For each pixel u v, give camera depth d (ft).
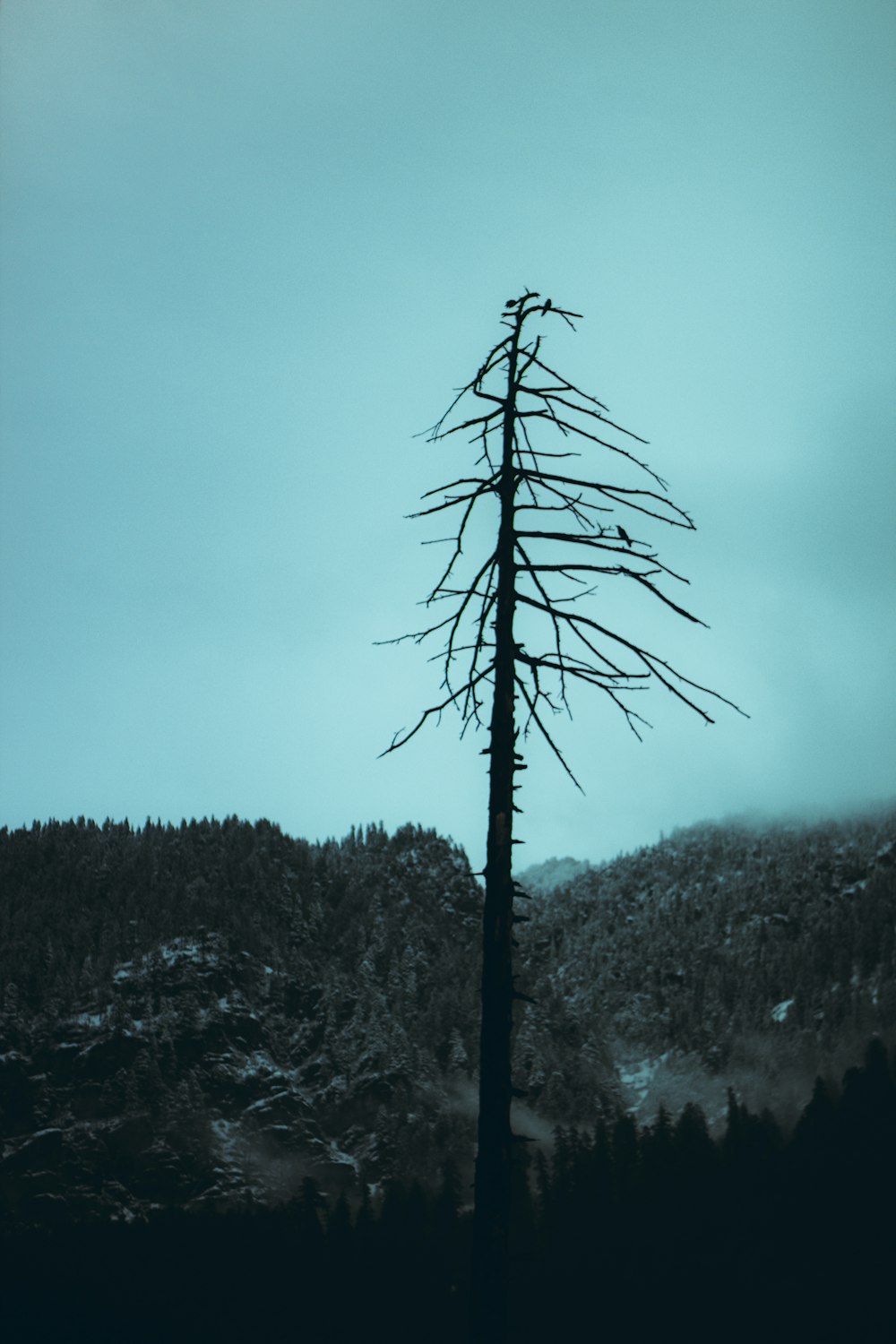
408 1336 328.08
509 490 30.73
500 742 30.30
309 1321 333.83
